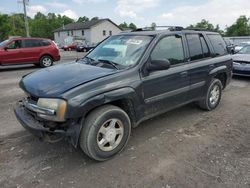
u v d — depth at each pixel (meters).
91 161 3.39
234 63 8.93
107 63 3.85
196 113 5.24
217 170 3.19
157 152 3.63
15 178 3.02
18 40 12.40
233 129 4.46
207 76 4.94
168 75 4.03
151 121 4.77
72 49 41.28
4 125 4.60
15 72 11.56
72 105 2.93
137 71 3.62
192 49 4.68
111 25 59.22
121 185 2.90
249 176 3.07
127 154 3.57
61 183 2.93
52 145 3.79
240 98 6.52
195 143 3.91
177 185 2.90
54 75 3.49
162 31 4.25
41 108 3.03
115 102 3.60
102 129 3.28
